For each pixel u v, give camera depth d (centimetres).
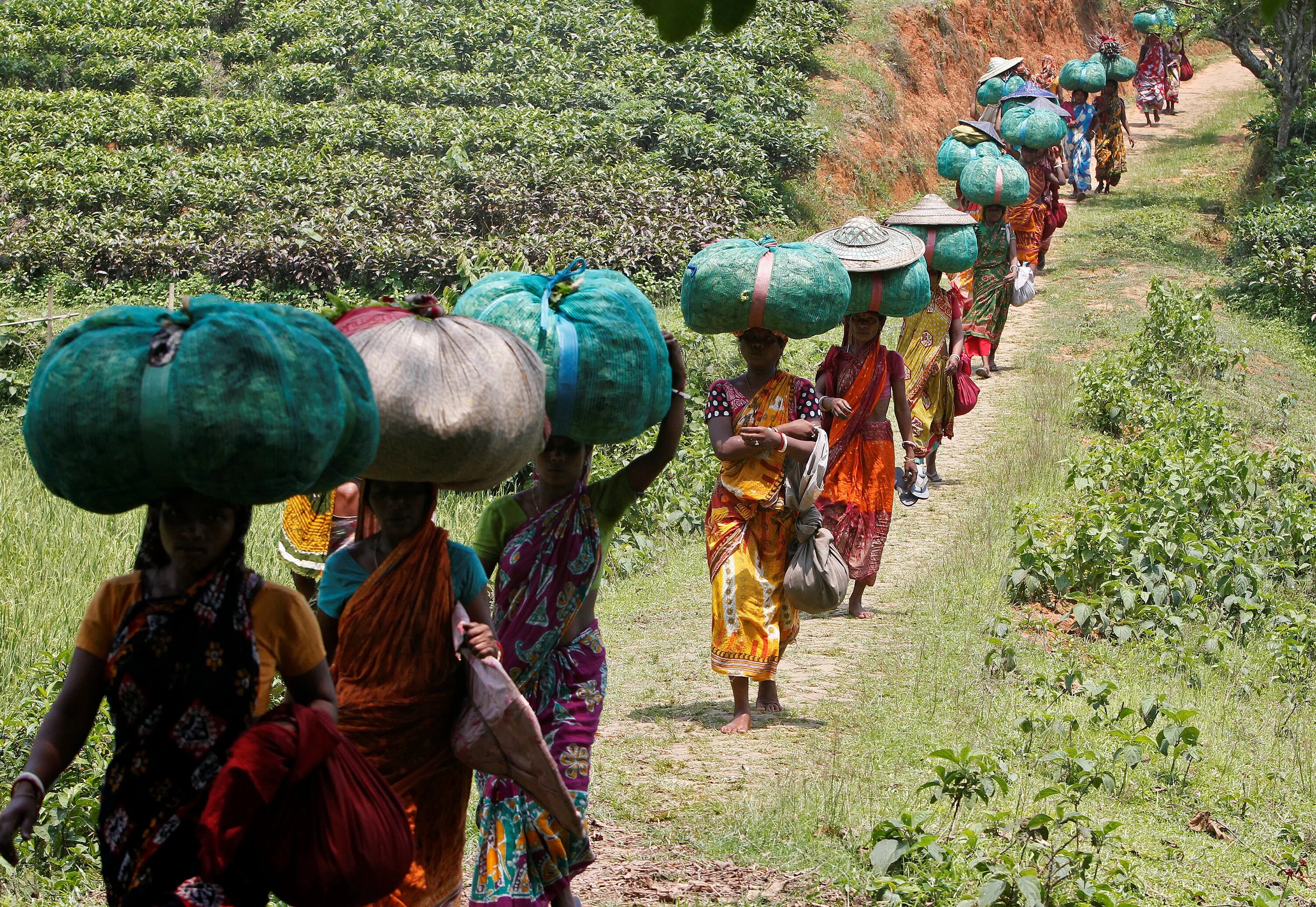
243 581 476
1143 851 862
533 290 649
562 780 652
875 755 972
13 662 1189
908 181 4603
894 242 1271
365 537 623
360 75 4453
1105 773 950
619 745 1007
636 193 3447
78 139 3944
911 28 5222
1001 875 743
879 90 4744
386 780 576
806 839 823
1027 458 1975
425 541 573
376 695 572
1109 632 1374
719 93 4291
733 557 1016
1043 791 818
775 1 4884
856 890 761
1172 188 4566
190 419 423
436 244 3156
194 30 4891
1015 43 5978
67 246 3347
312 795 477
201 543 463
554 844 639
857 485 1306
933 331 1761
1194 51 6881
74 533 1580
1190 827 922
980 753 900
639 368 636
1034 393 2394
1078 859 775
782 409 995
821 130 4178
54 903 794
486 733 567
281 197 3459
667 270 3253
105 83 4550
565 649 675
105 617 485
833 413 1288
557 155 3691
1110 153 4516
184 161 3738
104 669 486
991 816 827
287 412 434
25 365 2502
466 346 545
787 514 1013
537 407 561
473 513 1658
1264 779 1036
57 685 1022
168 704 465
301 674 493
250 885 479
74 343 442
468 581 593
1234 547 1630
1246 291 3416
